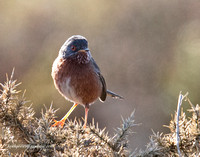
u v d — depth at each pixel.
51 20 17.55
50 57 16.53
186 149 3.61
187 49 15.66
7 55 16.23
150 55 17.12
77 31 17.59
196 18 17.30
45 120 3.56
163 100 15.34
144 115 15.54
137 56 17.23
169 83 15.50
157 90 16.12
